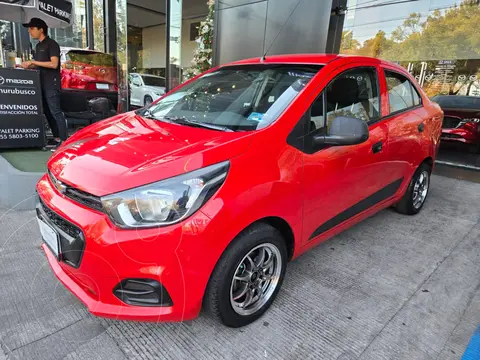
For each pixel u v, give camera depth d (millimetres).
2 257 2643
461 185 5059
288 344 1921
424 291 2445
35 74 4398
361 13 6004
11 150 4582
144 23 13516
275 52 6355
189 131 2145
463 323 2137
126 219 1595
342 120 2127
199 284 1701
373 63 2881
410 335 2020
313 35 5961
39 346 1851
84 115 6238
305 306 2238
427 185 3885
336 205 2457
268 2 6270
